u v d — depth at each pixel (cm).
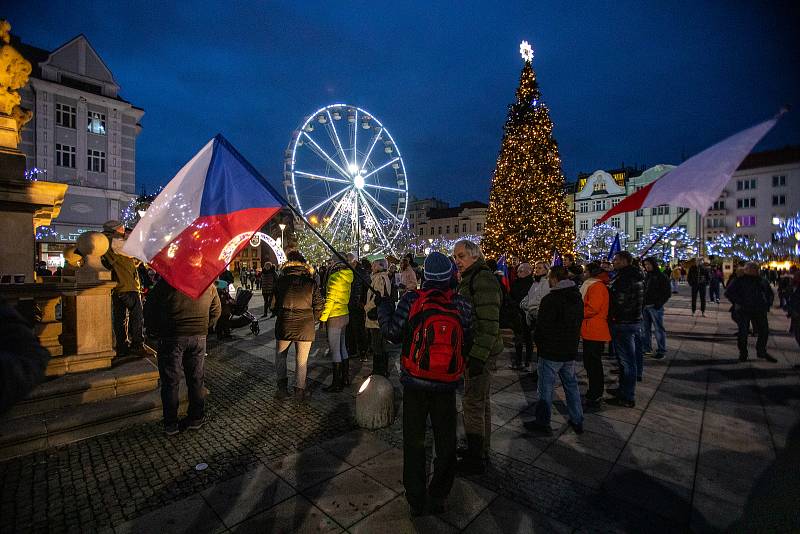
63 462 347
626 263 496
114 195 3375
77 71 3222
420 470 270
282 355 504
